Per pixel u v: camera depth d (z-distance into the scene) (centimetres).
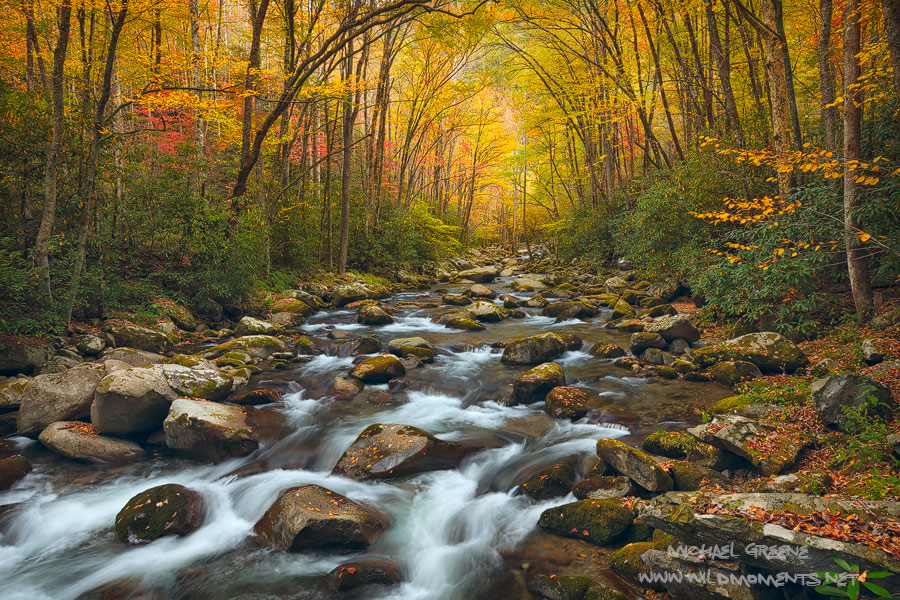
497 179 4416
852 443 482
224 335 1205
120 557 465
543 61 2448
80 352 909
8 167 951
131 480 598
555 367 848
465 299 1767
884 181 782
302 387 891
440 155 3925
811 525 345
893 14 647
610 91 1952
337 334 1248
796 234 881
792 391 663
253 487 579
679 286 1485
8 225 991
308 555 465
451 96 2786
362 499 546
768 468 494
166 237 1250
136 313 1138
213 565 453
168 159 1265
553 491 544
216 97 1675
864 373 663
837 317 919
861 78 757
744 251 950
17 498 554
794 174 980
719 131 1365
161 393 704
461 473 611
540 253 4097
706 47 1750
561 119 2292
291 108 1703
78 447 633
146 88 1176
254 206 1453
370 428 652
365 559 460
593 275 2288
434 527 509
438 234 3012
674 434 591
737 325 1005
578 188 2964
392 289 2159
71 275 960
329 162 2100
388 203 2644
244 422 703
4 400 711
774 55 970
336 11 1552
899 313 791
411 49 2445
